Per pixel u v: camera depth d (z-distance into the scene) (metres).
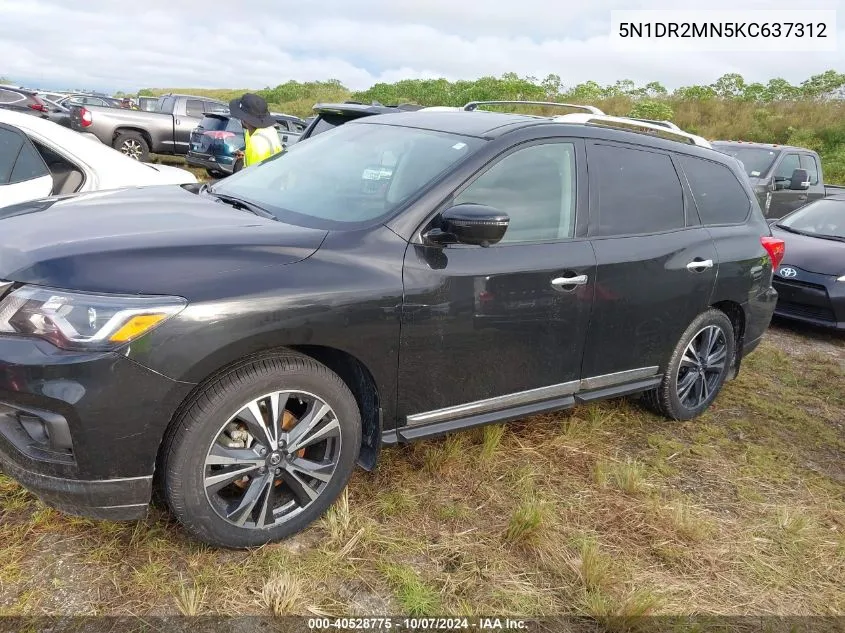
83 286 2.30
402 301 2.83
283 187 3.49
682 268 3.95
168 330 2.31
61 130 4.97
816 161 11.70
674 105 25.78
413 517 3.05
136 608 2.38
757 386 5.30
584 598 2.68
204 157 13.16
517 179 3.30
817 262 6.76
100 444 2.30
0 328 2.32
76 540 2.65
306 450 2.90
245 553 2.69
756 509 3.49
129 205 3.12
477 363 3.16
